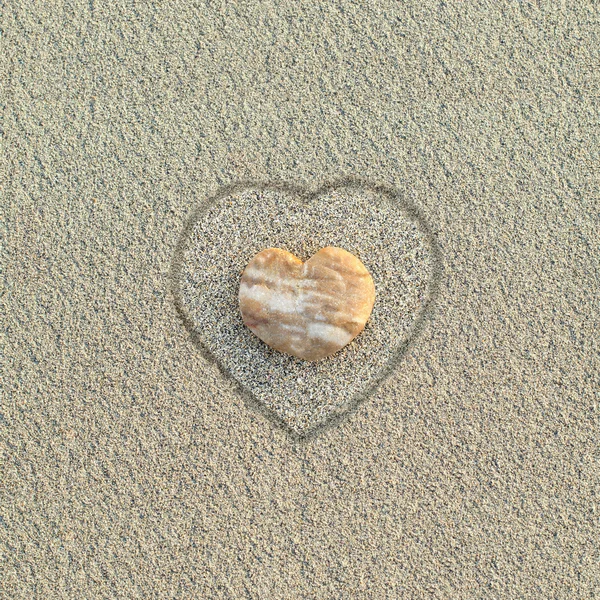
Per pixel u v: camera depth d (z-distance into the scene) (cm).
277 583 33
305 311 32
